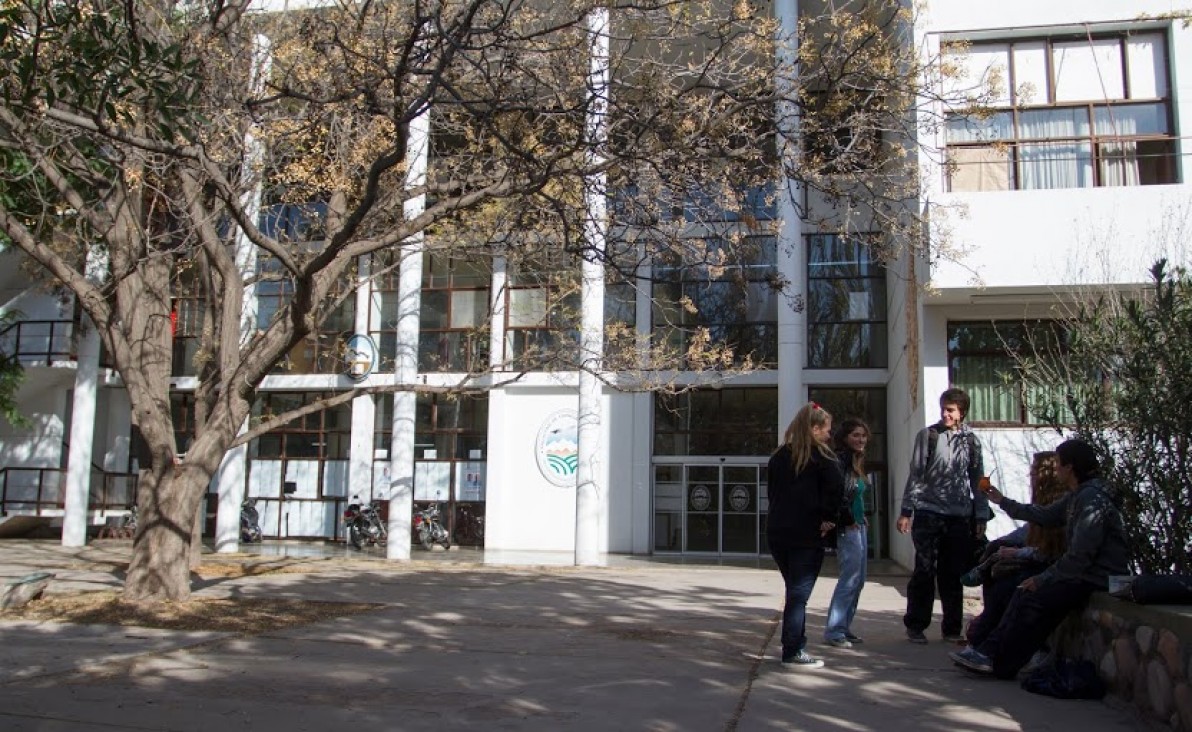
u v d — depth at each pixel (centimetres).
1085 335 707
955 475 759
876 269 2170
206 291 1300
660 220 886
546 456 2308
